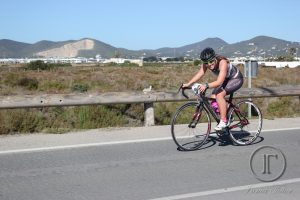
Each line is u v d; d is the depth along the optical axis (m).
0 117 9.62
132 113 11.46
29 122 9.77
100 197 5.21
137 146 8.00
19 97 9.24
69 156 7.22
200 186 5.64
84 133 9.25
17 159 7.02
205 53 7.46
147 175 6.14
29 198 5.18
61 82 28.75
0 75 35.75
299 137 8.95
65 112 10.97
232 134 8.46
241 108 8.40
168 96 10.38
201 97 7.74
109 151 7.59
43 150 7.64
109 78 35.44
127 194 5.32
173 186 5.64
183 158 7.13
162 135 9.02
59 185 5.67
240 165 6.71
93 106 10.85
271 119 11.50
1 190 5.47
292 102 14.42
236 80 7.65
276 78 33.47
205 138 7.95
